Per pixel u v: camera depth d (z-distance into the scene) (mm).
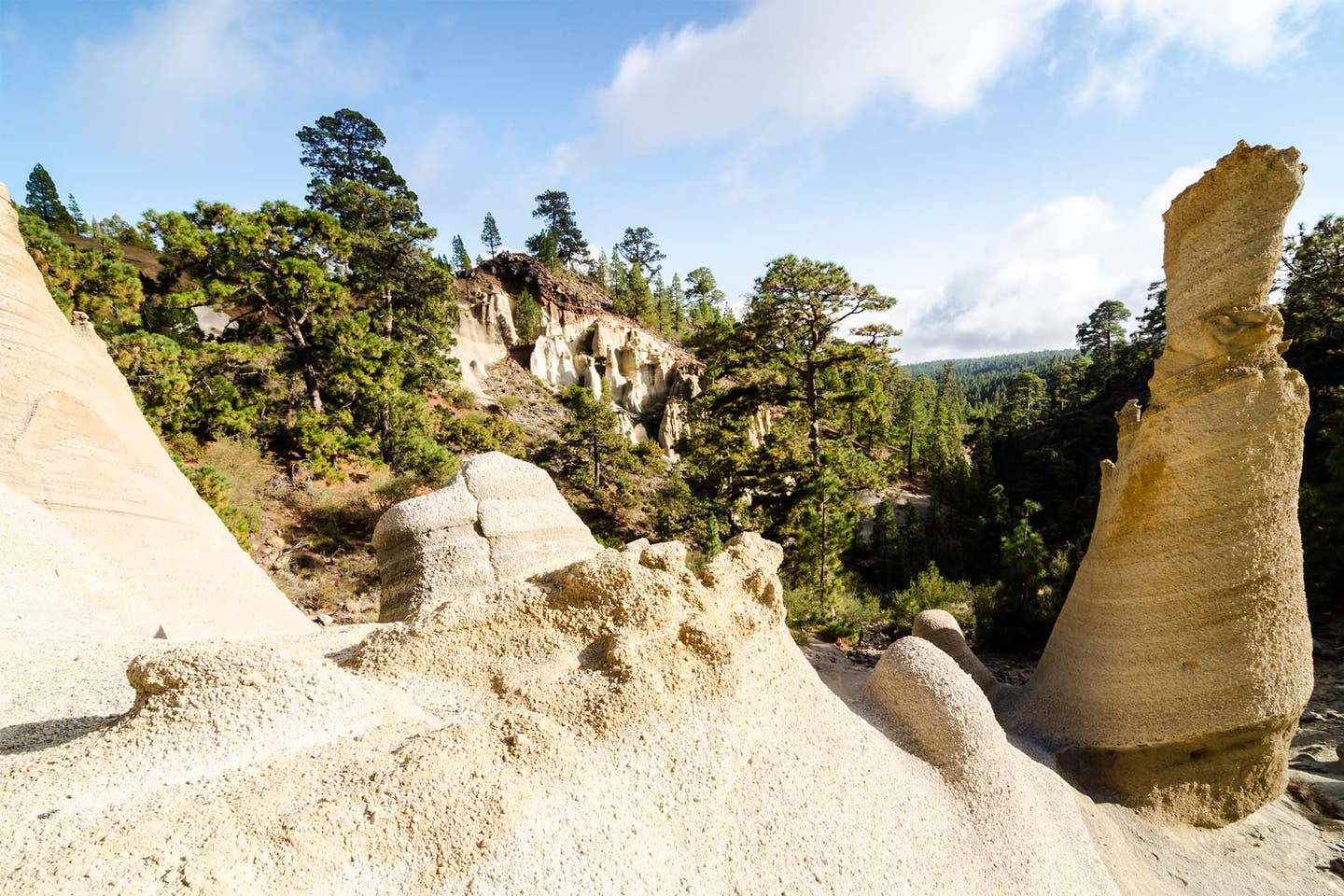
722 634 4199
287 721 2986
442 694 3781
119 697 3631
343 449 24031
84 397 7824
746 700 4113
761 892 3463
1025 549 16172
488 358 54219
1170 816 6859
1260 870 6406
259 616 8109
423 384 38469
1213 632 6590
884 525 27312
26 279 7645
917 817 4496
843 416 30125
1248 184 6457
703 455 30719
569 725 3568
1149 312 55031
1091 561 7770
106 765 2604
